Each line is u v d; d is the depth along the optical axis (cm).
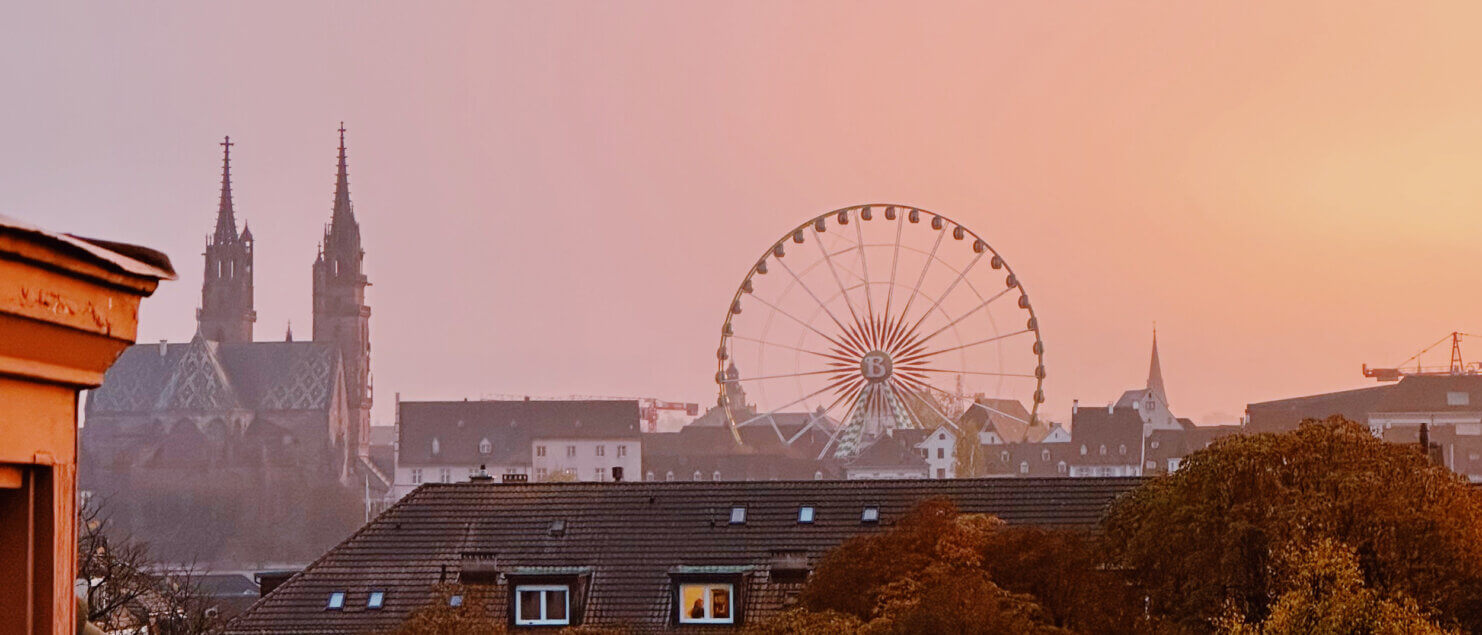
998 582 6200
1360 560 5588
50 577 686
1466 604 5500
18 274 654
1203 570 5750
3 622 681
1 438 657
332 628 7394
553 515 7944
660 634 7369
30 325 662
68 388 696
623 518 7950
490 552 7631
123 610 7712
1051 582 6144
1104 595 6025
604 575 7675
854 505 7975
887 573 6312
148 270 728
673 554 7756
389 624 7381
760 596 7506
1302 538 5488
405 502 8069
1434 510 5697
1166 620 5778
